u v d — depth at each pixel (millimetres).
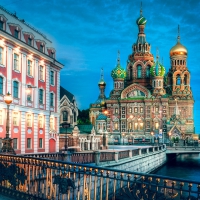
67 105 94125
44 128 46844
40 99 46312
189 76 137750
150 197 9648
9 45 38656
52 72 51344
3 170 15422
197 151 82875
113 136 128625
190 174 57469
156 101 126312
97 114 145875
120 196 10453
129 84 144500
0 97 36812
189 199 8797
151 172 55781
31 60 43906
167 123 124062
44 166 13070
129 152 40969
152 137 122375
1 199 14242
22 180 14102
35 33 47219
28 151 42094
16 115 40062
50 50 51062
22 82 41375
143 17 146625
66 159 26594
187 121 128125
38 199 13172
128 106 129250
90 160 29688
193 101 131750
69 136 60625
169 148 82438
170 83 141750
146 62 141500
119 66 138625
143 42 145375
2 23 38500
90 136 69062
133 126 127750
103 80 153500
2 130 37125
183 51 139875
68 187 12156
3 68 37594
